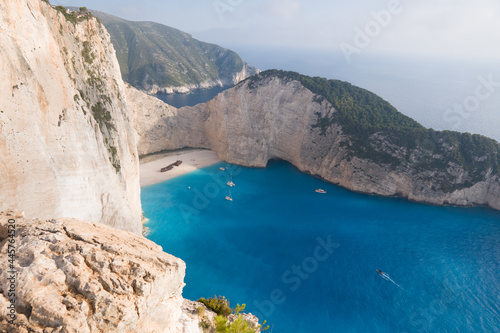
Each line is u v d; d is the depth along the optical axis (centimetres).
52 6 4359
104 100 4812
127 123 5606
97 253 880
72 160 3459
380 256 5588
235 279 4869
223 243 5862
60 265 830
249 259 5397
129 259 915
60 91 3516
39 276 780
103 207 4038
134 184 5500
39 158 2833
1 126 2481
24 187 2616
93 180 3866
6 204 2441
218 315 1723
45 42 3391
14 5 2919
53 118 3281
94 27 5172
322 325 4028
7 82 2619
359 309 4322
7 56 2655
